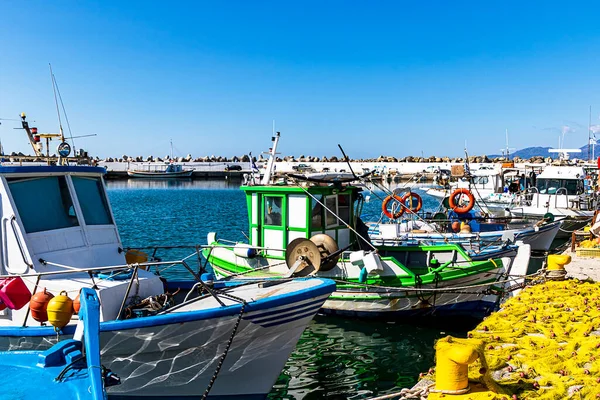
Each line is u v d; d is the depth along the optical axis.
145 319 6.19
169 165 100.62
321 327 11.55
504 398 4.92
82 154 8.75
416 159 89.88
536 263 19.00
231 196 60.12
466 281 11.59
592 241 17.28
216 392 7.04
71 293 6.78
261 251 12.47
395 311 11.67
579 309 8.75
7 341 6.51
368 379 8.99
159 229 30.70
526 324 7.86
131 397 6.65
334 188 12.37
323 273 11.91
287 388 8.66
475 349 5.04
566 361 6.20
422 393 5.28
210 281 8.30
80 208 7.71
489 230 18.59
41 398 5.05
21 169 7.05
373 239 14.12
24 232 6.95
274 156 13.48
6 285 6.30
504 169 30.56
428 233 16.48
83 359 5.75
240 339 6.70
